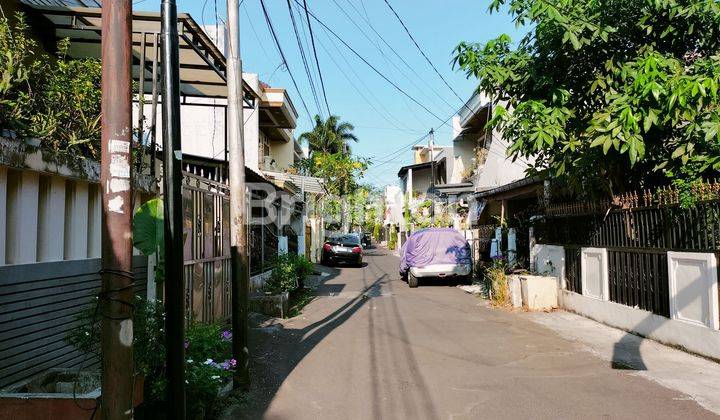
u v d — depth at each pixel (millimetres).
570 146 8047
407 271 16875
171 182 3941
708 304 6539
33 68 5316
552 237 11789
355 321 10109
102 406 2945
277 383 6012
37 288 4438
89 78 5688
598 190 9336
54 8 7000
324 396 5523
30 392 4141
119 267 2982
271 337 8578
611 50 8234
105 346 2953
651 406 4992
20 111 4984
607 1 7555
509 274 13195
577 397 5309
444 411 4992
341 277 20125
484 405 5129
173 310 3914
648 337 7805
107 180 2988
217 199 8500
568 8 7758
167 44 4008
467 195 23562
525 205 18484
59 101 5465
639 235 8211
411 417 4855
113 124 2996
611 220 9070
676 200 7152
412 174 42531
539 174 9297
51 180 4719
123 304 2979
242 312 5895
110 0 3010
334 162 36375
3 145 3898
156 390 4219
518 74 8711
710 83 6332
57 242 4812
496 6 8195
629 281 8477
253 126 18047
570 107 8594
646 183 8680
